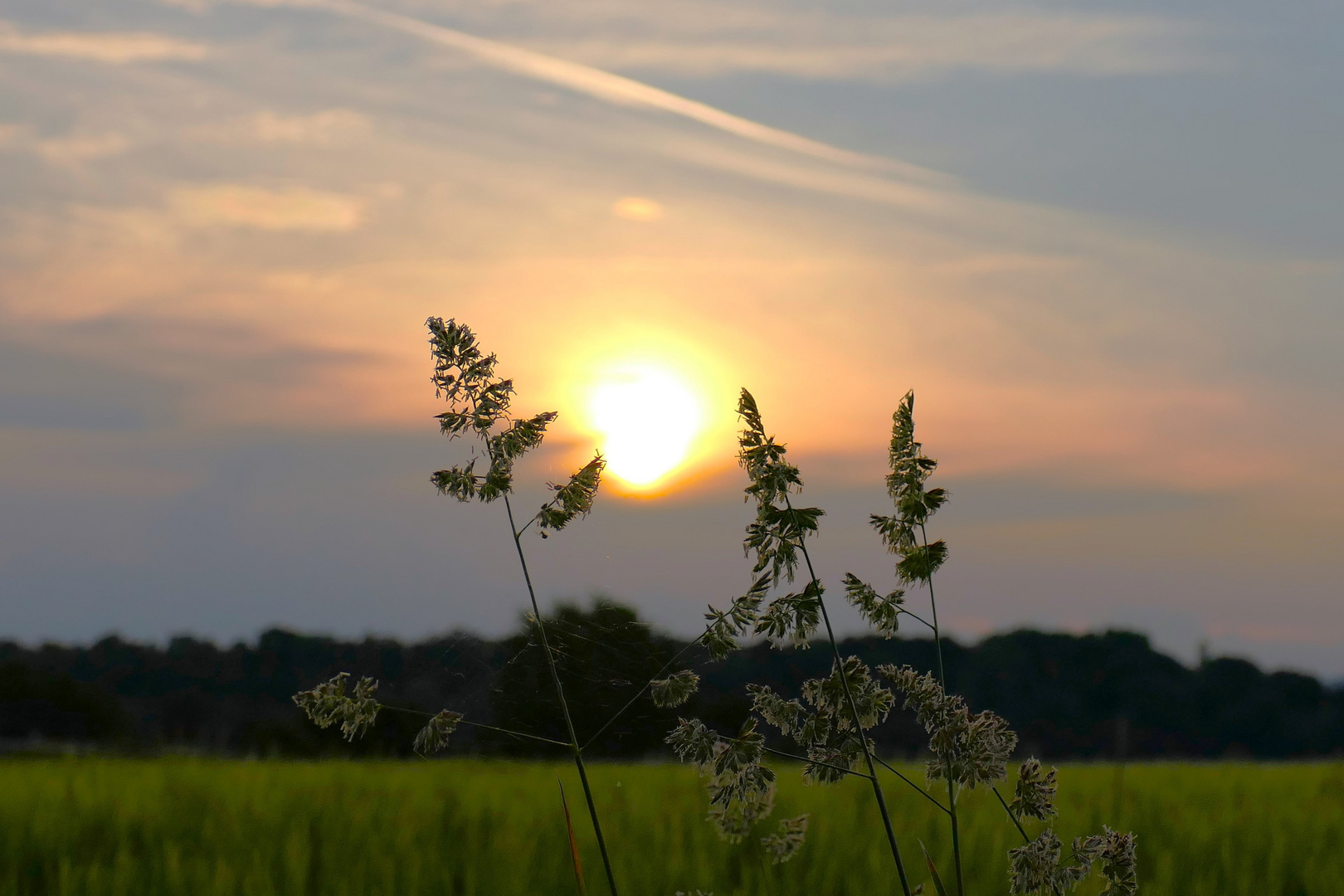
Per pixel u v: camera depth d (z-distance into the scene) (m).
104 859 7.99
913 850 8.09
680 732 2.97
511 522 2.93
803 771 3.21
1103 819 9.59
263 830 8.72
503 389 2.96
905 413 3.18
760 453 2.97
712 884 7.38
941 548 3.17
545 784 11.31
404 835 8.38
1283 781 13.13
